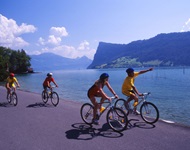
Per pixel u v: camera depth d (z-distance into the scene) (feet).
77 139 18.53
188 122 39.11
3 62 168.55
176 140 17.49
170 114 47.03
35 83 155.84
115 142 17.49
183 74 266.57
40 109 32.78
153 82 161.17
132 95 23.24
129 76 23.81
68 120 25.22
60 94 85.10
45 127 22.43
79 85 136.77
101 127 21.89
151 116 22.68
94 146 16.83
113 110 20.79
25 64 417.69
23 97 47.93
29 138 19.11
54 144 17.51
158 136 18.51
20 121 25.26
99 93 21.47
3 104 38.42
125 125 19.80
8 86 38.47
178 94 85.97
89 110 23.36
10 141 18.49
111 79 207.92
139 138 18.17
